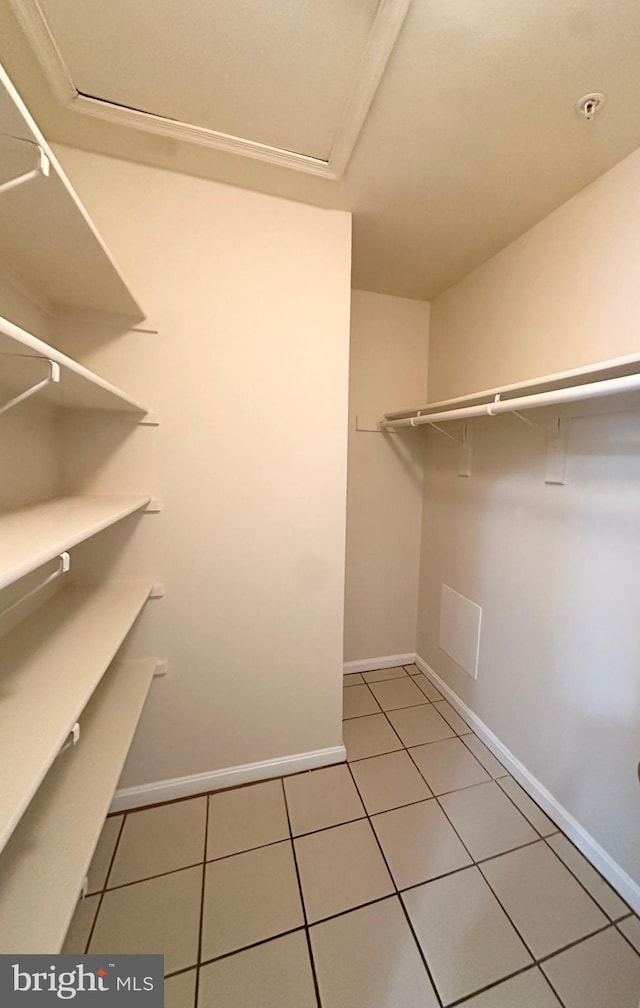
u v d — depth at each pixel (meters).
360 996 0.92
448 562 2.15
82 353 1.27
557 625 1.42
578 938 1.05
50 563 1.22
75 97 1.00
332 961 0.99
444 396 2.18
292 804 1.46
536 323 1.54
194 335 1.35
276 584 1.53
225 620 1.48
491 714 1.79
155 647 1.42
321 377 1.50
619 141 1.12
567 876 1.21
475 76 0.94
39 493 1.16
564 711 1.39
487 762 1.69
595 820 1.26
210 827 1.36
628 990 0.94
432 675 2.32
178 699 1.46
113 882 1.17
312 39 0.87
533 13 0.81
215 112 1.05
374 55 0.90
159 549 1.39
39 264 0.96
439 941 1.04
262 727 1.57
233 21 0.83
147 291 1.30
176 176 1.29
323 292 1.47
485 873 1.22
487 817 1.42
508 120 1.06
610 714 1.22
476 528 1.89
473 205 1.42
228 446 1.42
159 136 1.14
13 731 0.66
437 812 1.43
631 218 1.17
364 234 1.61
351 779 1.58
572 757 1.35
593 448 1.27
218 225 1.34
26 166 0.64
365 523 2.35
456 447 2.05
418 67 0.92
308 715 1.62
